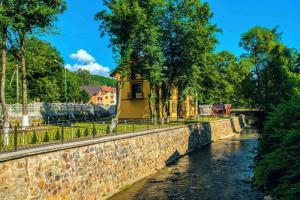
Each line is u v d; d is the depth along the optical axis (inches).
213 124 2009.1
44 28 931.3
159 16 1600.6
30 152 530.3
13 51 949.2
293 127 560.7
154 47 1473.9
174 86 1999.3
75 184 651.5
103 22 1349.7
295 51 1336.1
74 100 3533.5
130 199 756.6
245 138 2084.2
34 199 533.6
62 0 889.5
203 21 1695.4
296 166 486.0
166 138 1250.0
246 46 1689.2
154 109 1910.7
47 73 2463.1
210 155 1396.4
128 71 1444.4
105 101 5556.1
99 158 753.0
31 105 1691.7
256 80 1601.9
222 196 775.7
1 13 775.1
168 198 765.3
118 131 1085.8
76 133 926.4
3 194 472.7
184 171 1071.0
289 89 1072.2
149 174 1026.7
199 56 1715.1
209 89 2455.7
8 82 2364.7
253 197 762.2
